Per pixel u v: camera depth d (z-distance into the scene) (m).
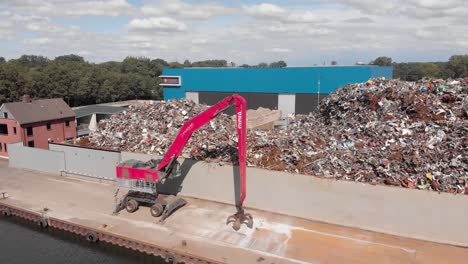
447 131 19.36
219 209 20.08
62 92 71.62
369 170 18.27
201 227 17.94
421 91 23.22
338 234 17.11
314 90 42.69
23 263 16.17
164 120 27.97
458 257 15.01
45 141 36.19
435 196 16.03
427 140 19.17
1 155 34.84
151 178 18.69
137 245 16.52
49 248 17.56
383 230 17.28
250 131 25.45
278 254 15.33
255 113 39.66
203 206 20.53
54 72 72.31
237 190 20.58
